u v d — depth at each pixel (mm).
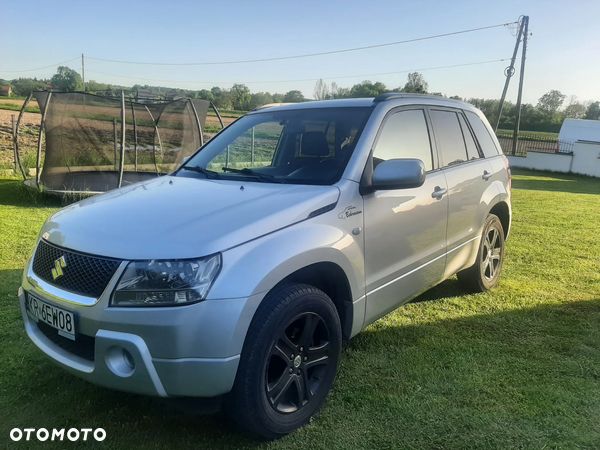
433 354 3781
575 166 29359
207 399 2496
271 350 2582
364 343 3963
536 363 3646
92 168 12633
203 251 2393
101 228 2650
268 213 2711
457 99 4973
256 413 2561
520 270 6148
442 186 4043
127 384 2410
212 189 3186
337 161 3316
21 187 11305
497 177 5074
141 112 14742
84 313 2447
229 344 2387
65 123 11508
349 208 3094
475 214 4625
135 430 2834
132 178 12391
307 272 2863
